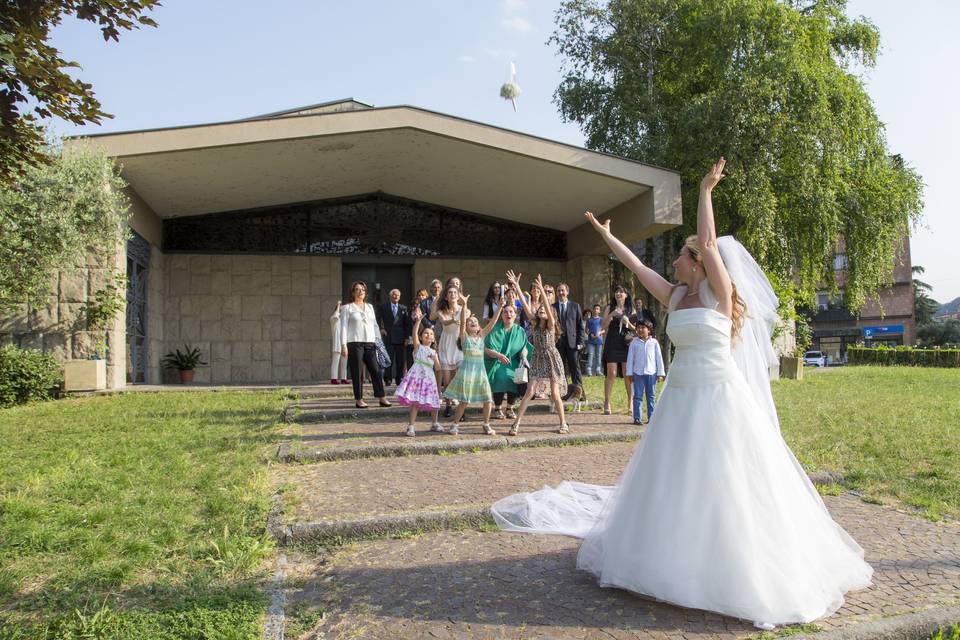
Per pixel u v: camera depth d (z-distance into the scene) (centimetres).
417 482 545
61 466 546
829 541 334
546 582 349
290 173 1498
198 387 1266
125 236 1198
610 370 937
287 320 1719
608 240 392
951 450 638
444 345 925
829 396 1116
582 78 2088
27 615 296
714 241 341
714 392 331
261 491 498
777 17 1683
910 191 1998
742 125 1653
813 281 1889
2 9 448
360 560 384
